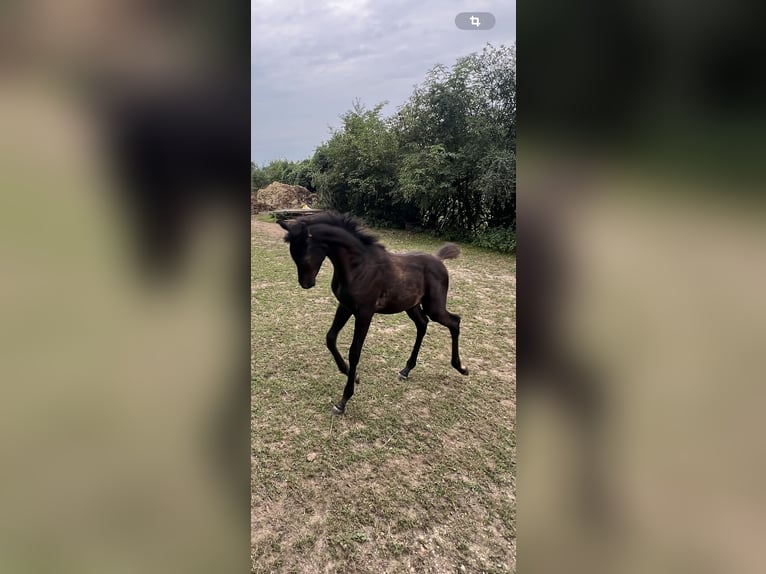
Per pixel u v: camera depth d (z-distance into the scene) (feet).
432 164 22.38
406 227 26.16
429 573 5.07
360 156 25.64
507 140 21.35
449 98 22.11
